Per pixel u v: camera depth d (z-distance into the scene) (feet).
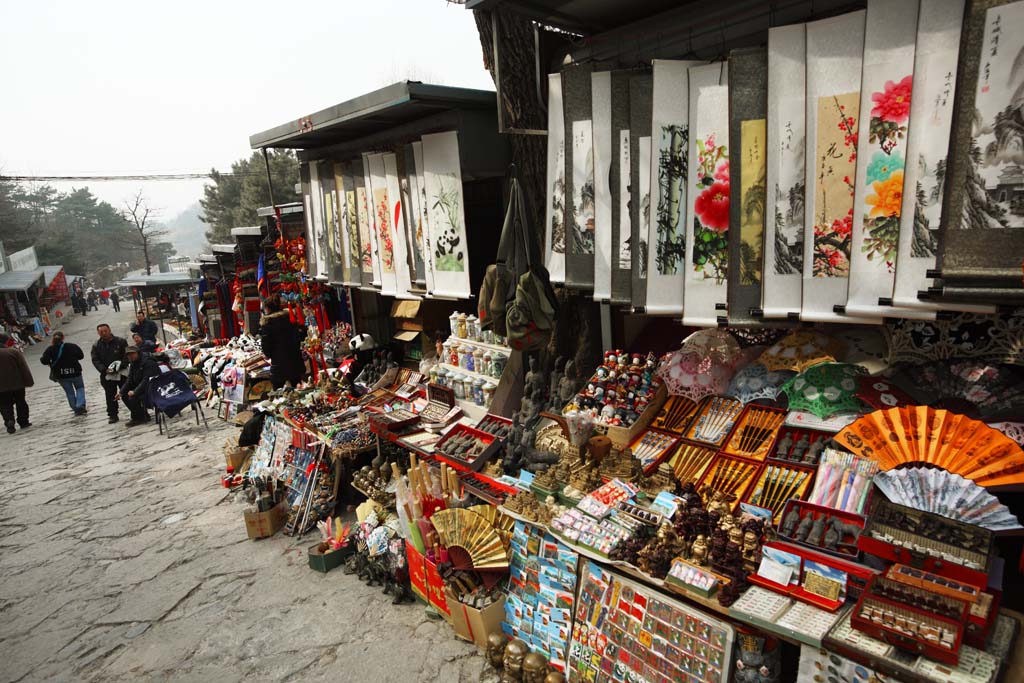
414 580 13.87
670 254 10.84
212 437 31.68
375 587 15.10
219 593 15.70
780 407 10.57
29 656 13.88
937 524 7.08
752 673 7.98
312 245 25.23
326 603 14.62
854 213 8.44
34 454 32.22
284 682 11.99
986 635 6.32
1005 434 7.82
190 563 17.57
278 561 17.07
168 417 37.81
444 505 13.79
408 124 17.69
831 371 9.71
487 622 11.66
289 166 114.83
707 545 8.68
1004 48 6.73
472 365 17.95
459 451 15.06
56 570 18.12
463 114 15.44
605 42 12.38
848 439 8.66
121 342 38.70
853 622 6.81
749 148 9.29
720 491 9.71
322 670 12.18
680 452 11.24
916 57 7.47
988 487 7.23
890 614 6.61
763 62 8.95
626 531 9.75
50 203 254.47
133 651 13.62
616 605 9.58
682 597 8.86
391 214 19.20
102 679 12.76
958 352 8.76
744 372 11.25
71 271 183.11
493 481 13.42
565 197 12.52
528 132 13.00
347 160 21.24
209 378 39.86
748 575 8.18
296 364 28.14
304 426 21.01
